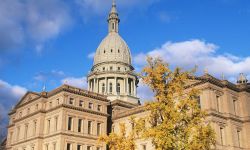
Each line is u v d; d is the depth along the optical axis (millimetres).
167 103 37812
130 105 104250
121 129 41719
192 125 37219
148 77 38844
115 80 137875
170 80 39188
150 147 81188
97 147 88438
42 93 90812
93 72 140500
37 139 86000
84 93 90250
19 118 97312
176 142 36156
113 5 167000
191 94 39781
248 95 78438
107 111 99625
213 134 37844
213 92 71500
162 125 35938
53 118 85812
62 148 80375
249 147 72938
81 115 87500
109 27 162375
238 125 74000
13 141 97312
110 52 149750
